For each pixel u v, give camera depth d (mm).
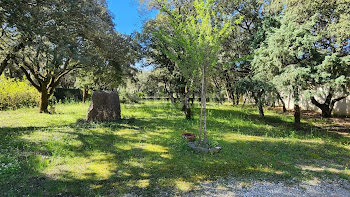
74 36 7832
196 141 5191
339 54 7742
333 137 6664
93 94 8133
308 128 8273
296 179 3363
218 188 3008
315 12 7625
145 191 2883
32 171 3355
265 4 10336
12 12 4605
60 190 2830
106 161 3982
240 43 10898
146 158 4191
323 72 6422
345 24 6473
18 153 4137
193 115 10703
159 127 7402
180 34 4828
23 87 12555
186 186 3053
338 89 7102
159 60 11188
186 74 4984
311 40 6465
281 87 6984
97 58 8711
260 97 8461
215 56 4781
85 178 3234
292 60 7281
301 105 16062
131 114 10664
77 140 5332
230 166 3859
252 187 3059
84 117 9125
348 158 4496
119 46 9695
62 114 9977
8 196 2594
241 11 11086
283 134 6938
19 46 6402
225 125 8219
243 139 6008
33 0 5445
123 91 19859
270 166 3891
